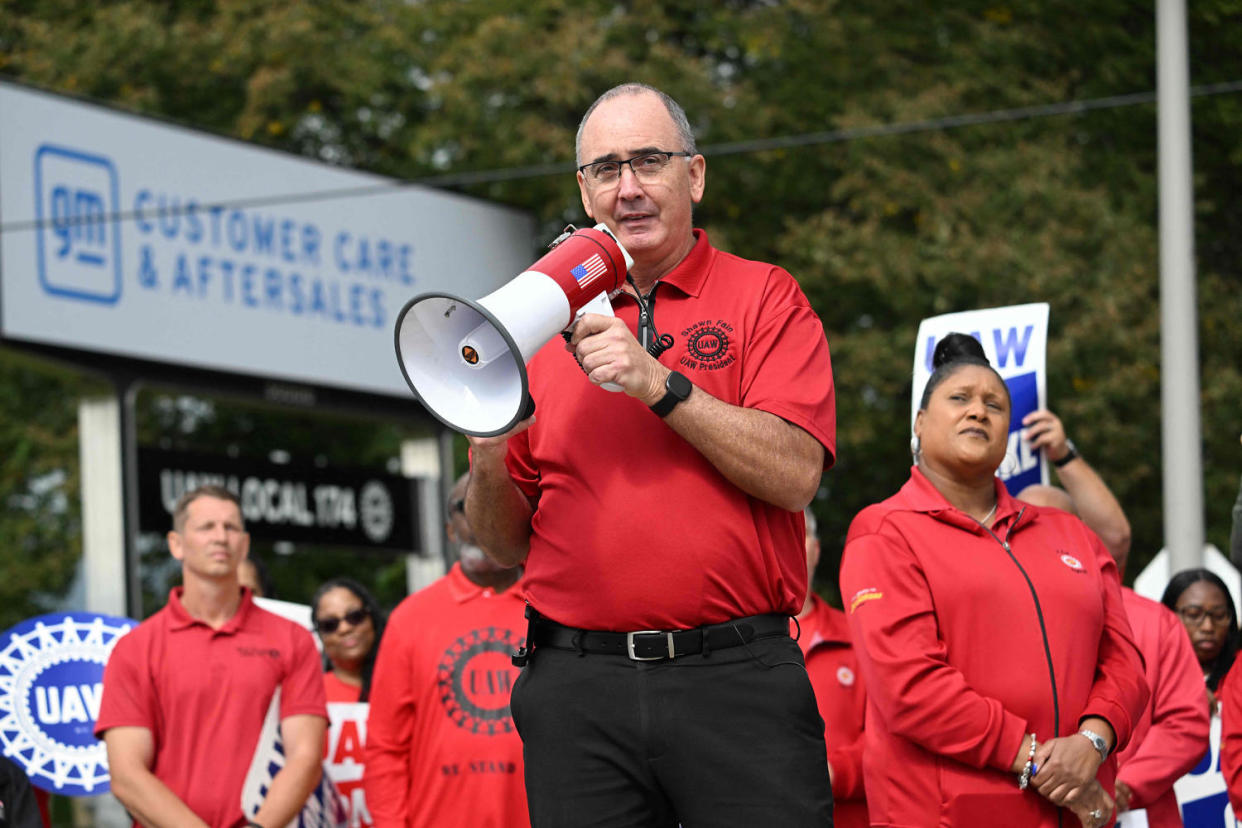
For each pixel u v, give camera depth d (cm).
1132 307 1410
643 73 1573
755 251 1588
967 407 499
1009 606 476
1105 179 1496
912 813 476
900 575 484
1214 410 1424
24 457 1909
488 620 646
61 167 1166
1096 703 473
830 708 632
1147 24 1561
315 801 651
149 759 621
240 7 1756
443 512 1393
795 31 1625
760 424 353
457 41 1645
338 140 1827
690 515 360
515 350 331
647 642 361
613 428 367
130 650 630
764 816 355
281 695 641
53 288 1149
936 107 1471
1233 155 1515
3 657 677
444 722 638
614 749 363
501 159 1611
